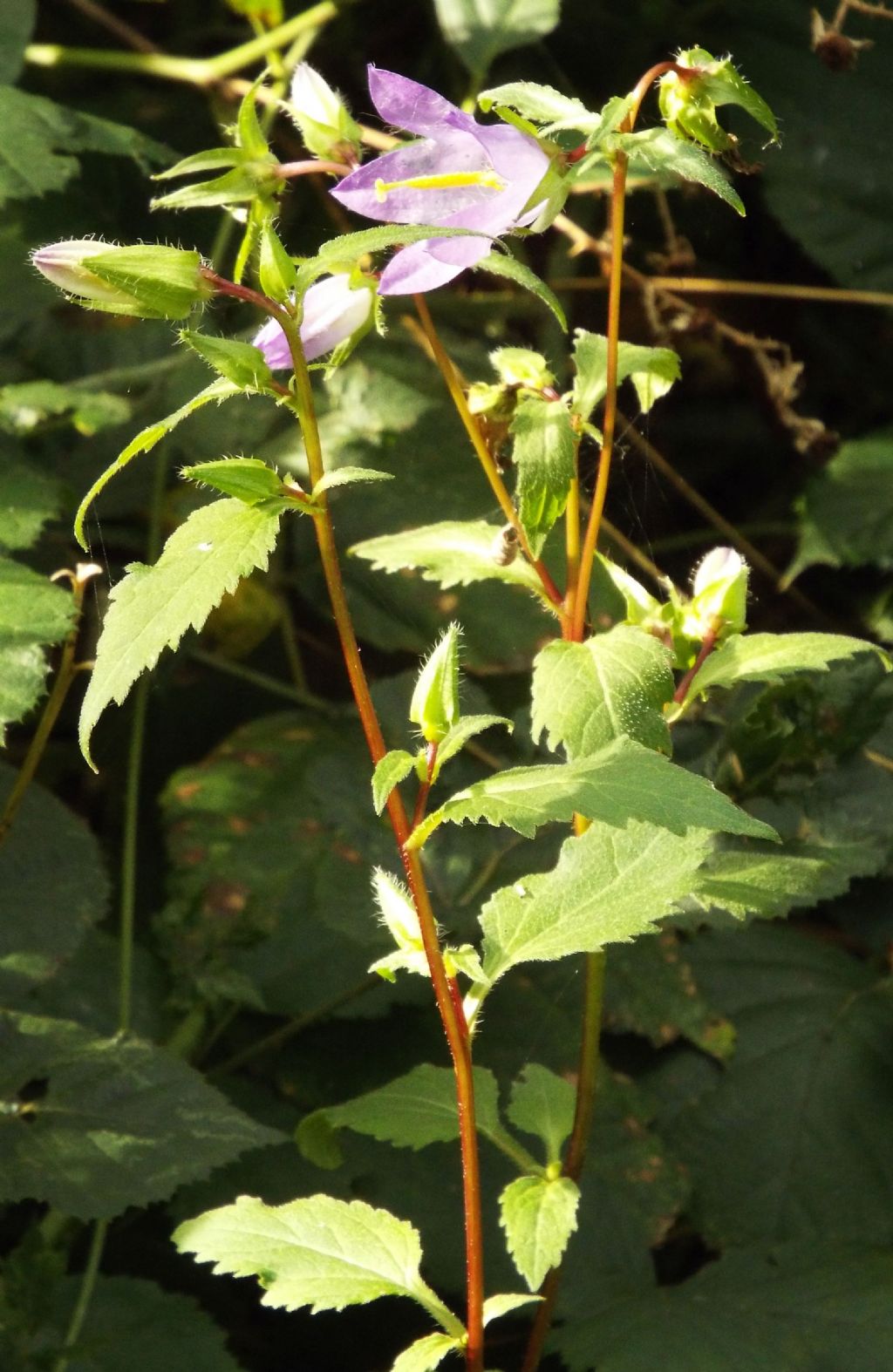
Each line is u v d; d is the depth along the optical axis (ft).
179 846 1.93
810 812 1.83
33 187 1.93
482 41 2.09
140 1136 1.64
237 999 1.82
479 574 1.51
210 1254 1.37
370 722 1.32
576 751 1.36
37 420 1.98
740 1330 1.62
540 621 2.03
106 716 2.08
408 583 2.07
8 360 2.08
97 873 1.85
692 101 1.37
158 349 2.10
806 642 1.48
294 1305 1.34
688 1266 1.88
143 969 1.87
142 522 2.12
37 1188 1.59
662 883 1.40
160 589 1.27
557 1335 1.64
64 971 1.84
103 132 2.02
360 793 1.95
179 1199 1.76
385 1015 1.84
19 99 1.99
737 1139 1.81
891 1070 1.83
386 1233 1.38
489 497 2.07
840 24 2.07
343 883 1.90
